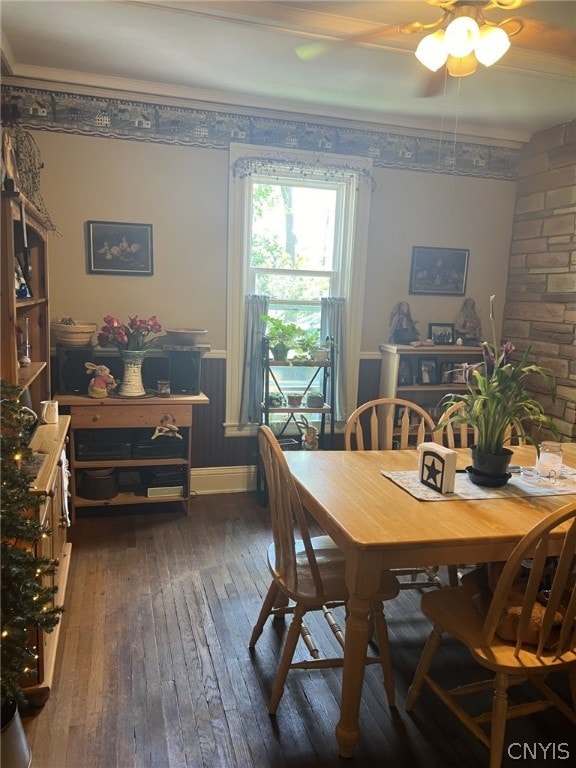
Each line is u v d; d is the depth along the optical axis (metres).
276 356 3.87
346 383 4.16
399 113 3.80
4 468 1.56
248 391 3.96
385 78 3.17
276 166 3.79
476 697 2.05
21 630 1.50
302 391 4.23
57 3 2.40
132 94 3.47
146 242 3.67
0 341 1.65
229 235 3.79
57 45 2.87
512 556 1.54
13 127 3.27
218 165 3.71
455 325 4.37
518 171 4.29
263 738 1.82
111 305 3.68
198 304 3.83
